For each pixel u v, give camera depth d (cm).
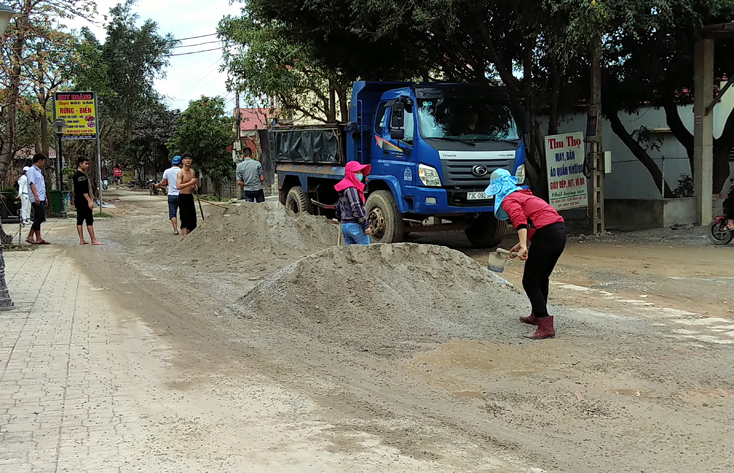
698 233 1564
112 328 762
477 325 753
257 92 2722
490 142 1328
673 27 1580
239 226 1422
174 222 1695
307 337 734
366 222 997
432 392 558
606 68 1805
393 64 1909
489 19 1638
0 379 575
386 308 791
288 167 1870
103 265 1235
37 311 845
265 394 549
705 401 528
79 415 493
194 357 655
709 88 1661
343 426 481
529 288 705
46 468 402
